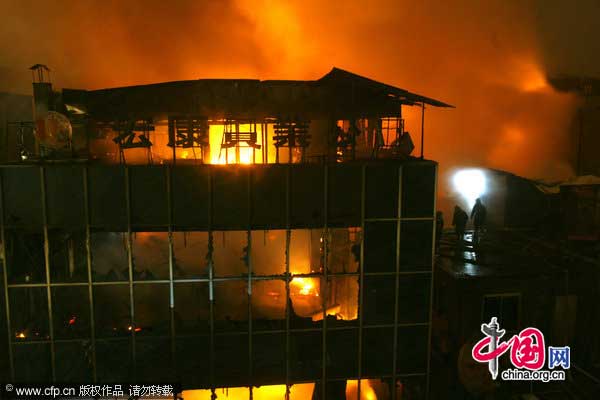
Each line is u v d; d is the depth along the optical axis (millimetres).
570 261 18953
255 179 15062
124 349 15281
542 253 20438
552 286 17688
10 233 14609
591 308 18281
